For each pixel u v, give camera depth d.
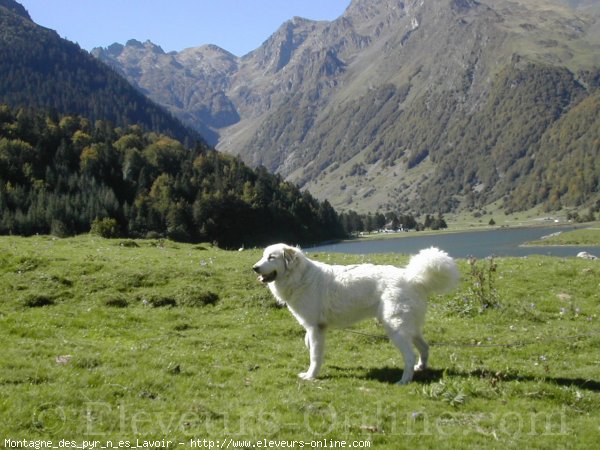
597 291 20.44
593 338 14.78
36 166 143.00
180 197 140.62
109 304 18.59
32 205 116.06
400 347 11.13
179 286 20.31
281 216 158.12
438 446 8.08
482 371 11.65
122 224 126.19
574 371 12.11
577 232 157.50
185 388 10.15
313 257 28.28
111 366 11.01
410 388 10.72
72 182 135.00
